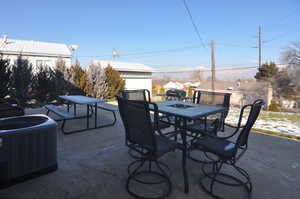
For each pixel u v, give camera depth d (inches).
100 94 337.7
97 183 70.6
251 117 61.0
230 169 86.3
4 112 102.6
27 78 243.8
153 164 88.7
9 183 65.3
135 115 63.7
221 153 65.9
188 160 94.9
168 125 110.9
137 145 74.5
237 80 810.8
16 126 74.5
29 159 69.5
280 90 571.8
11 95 225.9
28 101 256.2
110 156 95.4
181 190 68.1
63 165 84.1
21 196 61.0
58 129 141.3
